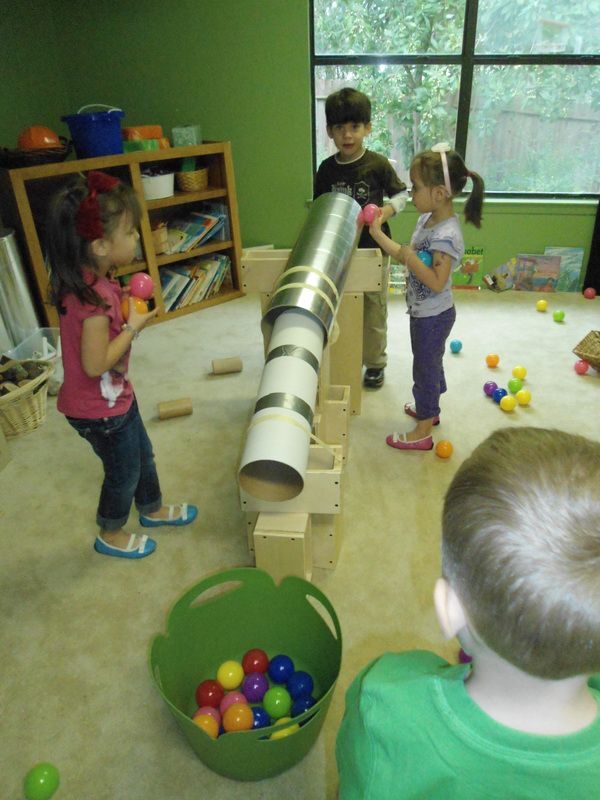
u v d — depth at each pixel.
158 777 1.30
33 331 3.13
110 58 3.75
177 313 3.74
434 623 1.63
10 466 2.35
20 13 3.49
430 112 3.82
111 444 1.62
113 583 1.80
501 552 0.44
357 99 2.37
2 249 2.92
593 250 3.76
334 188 2.55
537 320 3.52
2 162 2.95
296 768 1.30
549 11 3.46
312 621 1.45
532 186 3.96
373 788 0.53
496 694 0.50
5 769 1.32
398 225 3.98
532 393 2.75
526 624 0.43
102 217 1.31
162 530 2.00
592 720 0.49
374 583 1.76
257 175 3.98
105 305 1.39
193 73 3.74
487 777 0.48
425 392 2.24
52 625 1.66
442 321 2.11
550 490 0.44
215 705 1.42
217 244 3.83
